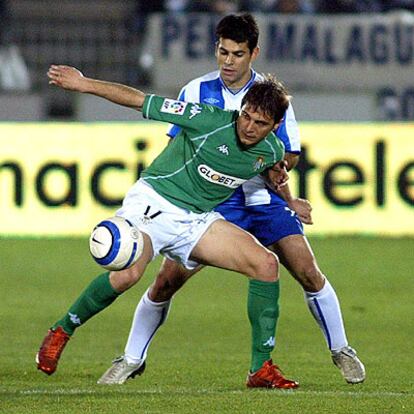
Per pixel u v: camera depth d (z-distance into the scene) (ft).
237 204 94.27
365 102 243.19
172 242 87.10
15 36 271.28
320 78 248.11
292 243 92.99
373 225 210.79
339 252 192.34
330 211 209.87
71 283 161.89
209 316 136.87
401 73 249.14
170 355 110.73
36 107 243.81
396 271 174.09
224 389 90.02
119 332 125.29
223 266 87.66
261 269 87.25
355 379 92.84
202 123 84.38
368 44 248.32
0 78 259.60
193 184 86.17
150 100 85.35
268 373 89.10
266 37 246.88
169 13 268.00
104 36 273.13
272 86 82.74
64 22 273.95
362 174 209.67
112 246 82.99
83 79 85.51
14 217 206.59
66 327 90.43
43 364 90.38
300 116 242.37
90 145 205.77
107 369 101.81
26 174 205.87
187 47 245.45
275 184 89.51
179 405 79.87
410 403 81.92
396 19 248.73
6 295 151.23
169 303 94.79
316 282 92.94
